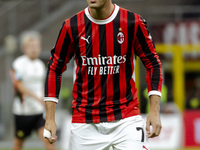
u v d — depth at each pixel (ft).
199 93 143.23
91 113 44.24
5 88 134.21
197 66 147.64
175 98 139.03
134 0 154.81
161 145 117.50
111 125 44.04
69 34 43.68
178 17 151.33
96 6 41.63
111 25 43.11
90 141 44.60
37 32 156.76
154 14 150.41
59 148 116.37
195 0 161.89
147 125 44.01
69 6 159.22
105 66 43.45
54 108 45.01
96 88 43.98
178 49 139.03
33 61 83.92
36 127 82.43
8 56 143.64
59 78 45.09
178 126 118.83
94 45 43.19
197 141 119.96
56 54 44.65
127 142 43.60
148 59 44.57
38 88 84.28
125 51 43.52
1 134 130.00
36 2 166.40
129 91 44.60
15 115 82.89
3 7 167.43
